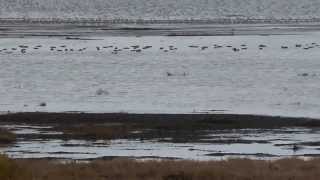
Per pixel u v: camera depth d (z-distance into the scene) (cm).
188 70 12012
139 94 9206
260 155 4791
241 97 8850
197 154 4800
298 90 9469
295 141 5556
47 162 3625
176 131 6078
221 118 6794
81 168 3192
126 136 5775
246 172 3145
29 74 11556
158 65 12912
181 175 3014
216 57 14375
